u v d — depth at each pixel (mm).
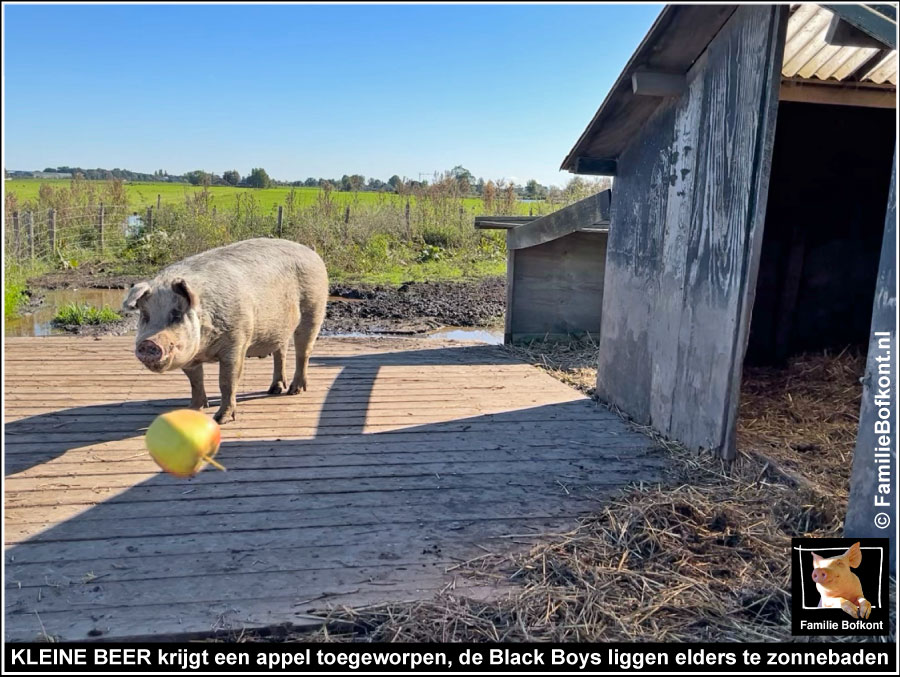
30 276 14484
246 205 19562
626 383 5699
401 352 8039
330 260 16391
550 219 7441
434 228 19266
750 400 5914
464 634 2689
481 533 3527
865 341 7527
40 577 3035
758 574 3072
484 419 5488
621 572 3100
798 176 7051
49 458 4438
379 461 4523
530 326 8641
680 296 4852
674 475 4305
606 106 5191
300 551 3316
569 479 4258
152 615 2768
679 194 4871
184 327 4340
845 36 3625
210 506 3799
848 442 4863
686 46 4516
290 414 5473
